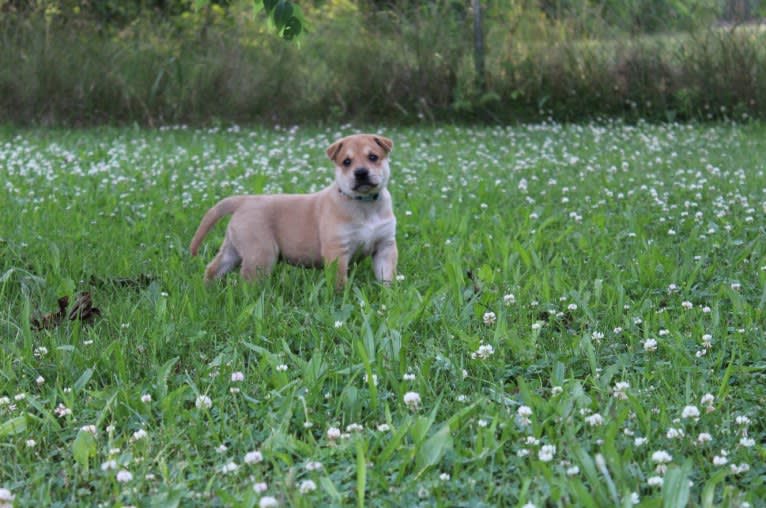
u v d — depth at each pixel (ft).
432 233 20.67
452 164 31.32
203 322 14.58
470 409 10.58
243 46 45.80
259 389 12.21
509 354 13.28
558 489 8.86
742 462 9.77
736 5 45.01
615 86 43.86
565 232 19.67
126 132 40.93
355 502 9.33
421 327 14.32
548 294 15.47
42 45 43.80
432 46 44.60
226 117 44.14
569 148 35.40
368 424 11.21
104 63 43.98
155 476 10.00
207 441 10.72
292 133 40.34
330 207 16.85
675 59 43.83
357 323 14.70
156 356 13.42
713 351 13.17
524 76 44.47
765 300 14.96
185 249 19.84
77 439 10.34
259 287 16.57
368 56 44.78
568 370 12.64
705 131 39.01
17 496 9.43
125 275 17.95
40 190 26.53
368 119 44.39
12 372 12.58
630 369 12.60
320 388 11.88
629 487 9.21
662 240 19.97
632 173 28.37
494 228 21.02
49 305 16.16
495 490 9.32
